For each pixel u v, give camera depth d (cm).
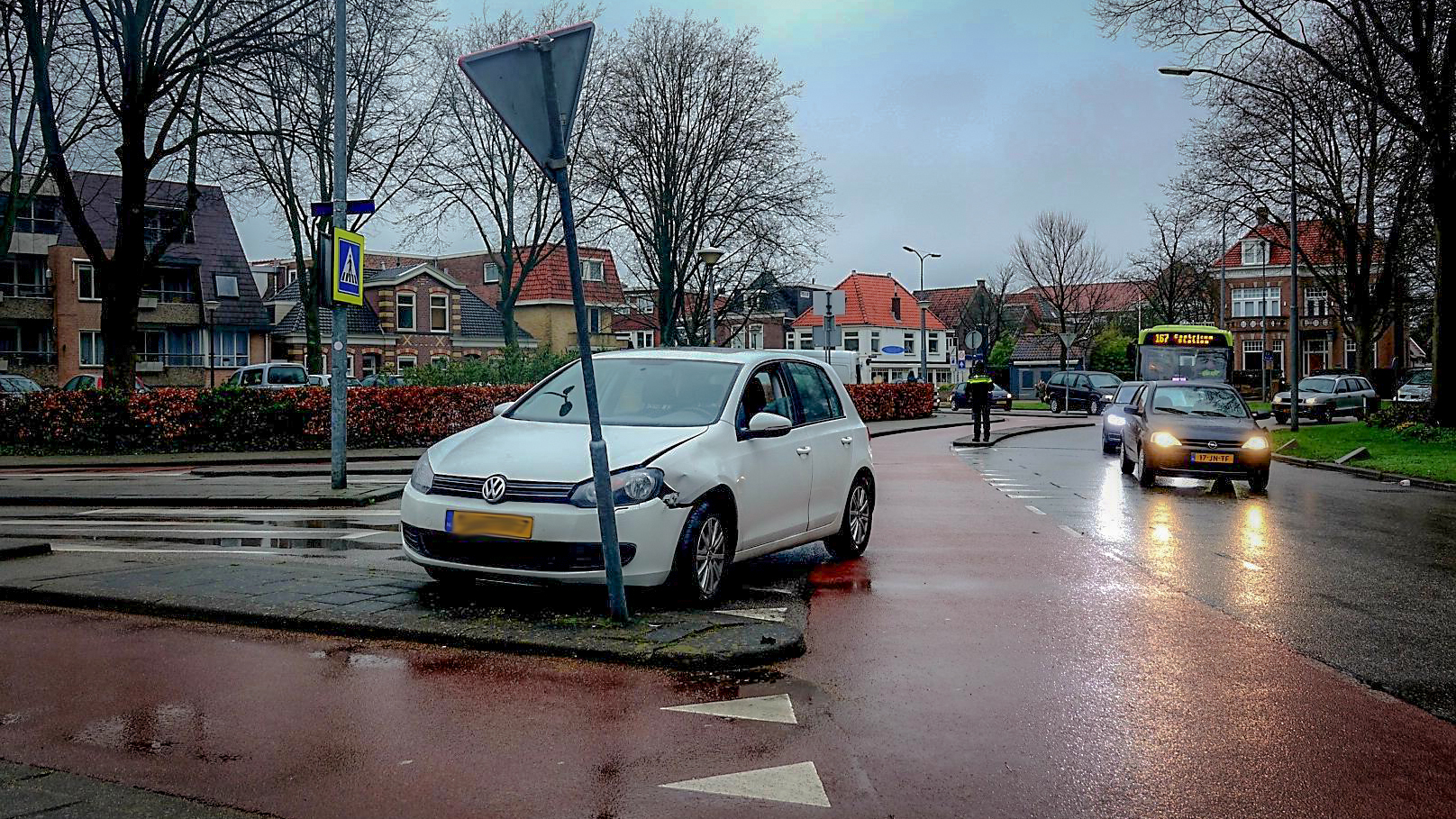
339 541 997
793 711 480
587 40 589
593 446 609
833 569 860
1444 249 2505
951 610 702
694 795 384
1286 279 7525
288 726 450
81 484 1608
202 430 2439
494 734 443
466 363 3069
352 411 2559
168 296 5112
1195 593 778
